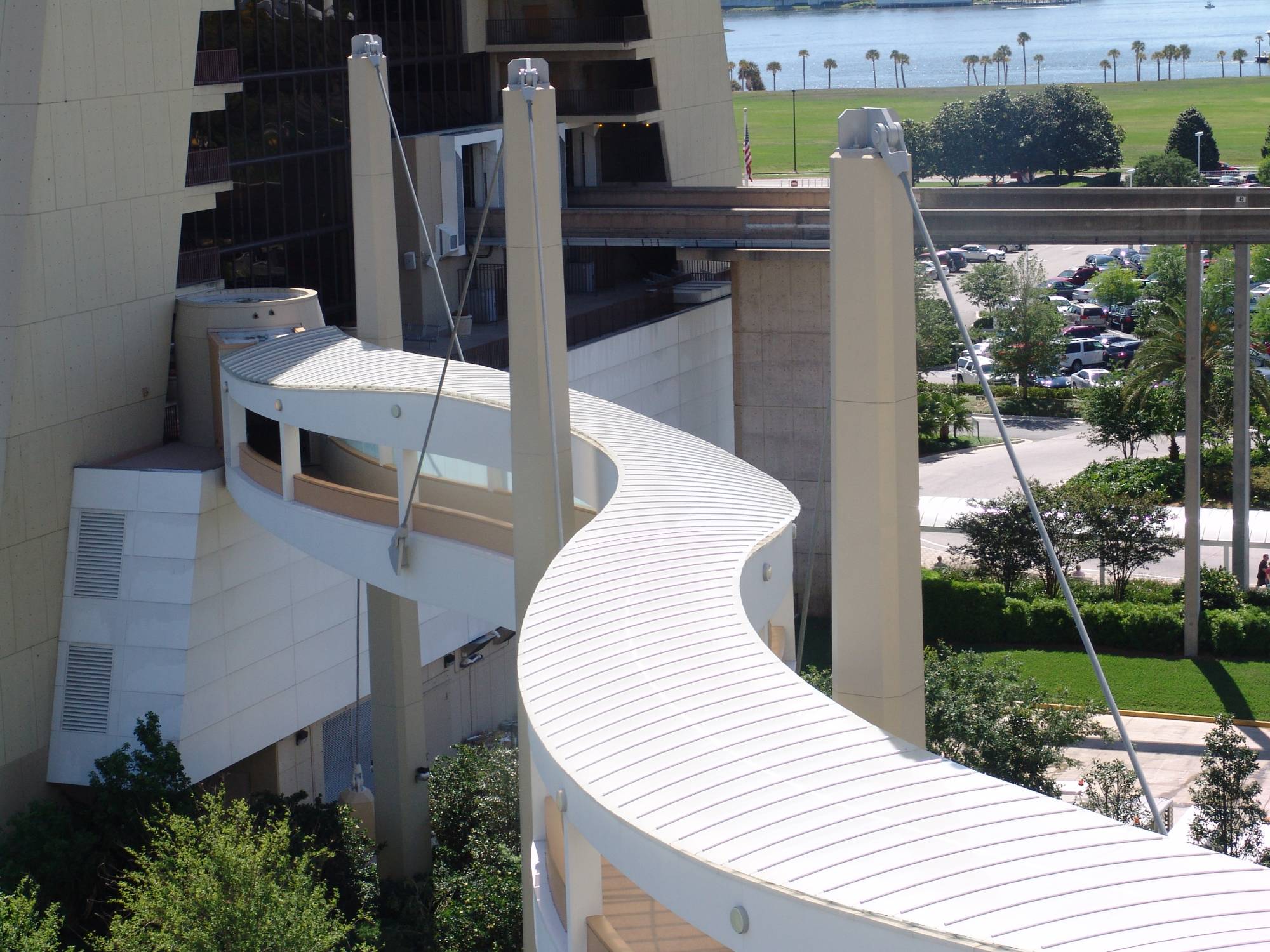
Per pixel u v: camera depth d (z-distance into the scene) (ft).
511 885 104.78
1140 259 362.53
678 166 196.03
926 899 43.11
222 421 128.26
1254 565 178.09
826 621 175.22
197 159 135.54
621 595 67.31
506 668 155.22
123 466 124.47
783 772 51.26
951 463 225.97
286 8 154.10
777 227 167.12
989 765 108.47
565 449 88.02
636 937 59.36
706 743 53.78
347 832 118.32
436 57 179.42
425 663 139.13
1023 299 270.87
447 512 97.55
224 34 145.48
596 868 58.75
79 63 119.75
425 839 121.08
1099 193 159.22
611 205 191.93
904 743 52.54
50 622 123.34
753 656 60.39
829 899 43.73
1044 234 150.82
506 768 118.73
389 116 118.42
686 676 58.95
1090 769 126.52
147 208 128.57
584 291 191.21
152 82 127.13
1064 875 43.57
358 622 127.44
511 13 188.24
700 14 198.90
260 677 127.34
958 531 173.99
